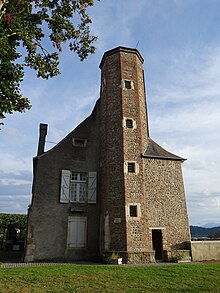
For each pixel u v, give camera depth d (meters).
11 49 8.20
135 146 13.41
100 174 14.19
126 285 6.16
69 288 5.85
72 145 14.53
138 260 11.01
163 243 12.32
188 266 8.95
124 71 14.85
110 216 12.21
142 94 15.28
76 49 9.91
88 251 12.76
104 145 14.04
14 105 8.48
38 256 11.98
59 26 9.23
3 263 11.06
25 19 8.66
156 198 12.99
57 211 12.98
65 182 13.49
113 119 13.97
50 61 9.29
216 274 7.39
